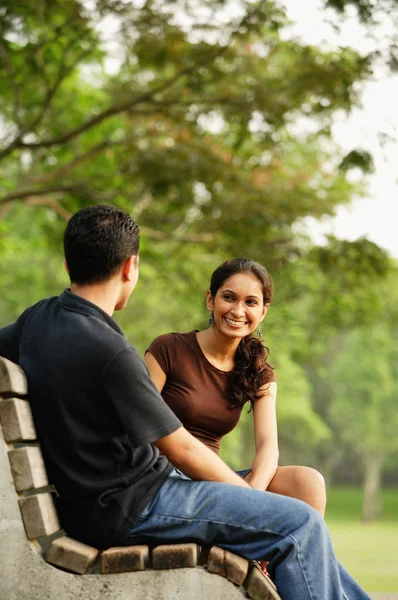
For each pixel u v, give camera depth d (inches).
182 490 125.5
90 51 434.6
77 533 123.8
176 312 911.0
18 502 118.1
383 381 2345.0
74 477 120.6
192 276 663.8
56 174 523.5
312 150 583.8
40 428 122.5
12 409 117.6
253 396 166.1
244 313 160.4
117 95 494.3
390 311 668.7
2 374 117.2
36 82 505.0
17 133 460.1
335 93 407.5
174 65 450.3
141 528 123.3
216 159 500.4
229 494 125.2
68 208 572.7
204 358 162.4
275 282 590.2
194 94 448.8
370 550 1185.4
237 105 443.8
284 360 1753.2
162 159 477.1
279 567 124.0
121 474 122.0
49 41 428.1
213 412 159.9
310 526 124.3
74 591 117.6
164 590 118.1
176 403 159.9
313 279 609.0
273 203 526.9
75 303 125.1
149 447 126.4
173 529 124.2
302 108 434.3
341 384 2402.8
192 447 124.0
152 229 581.0
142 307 1067.3
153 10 409.1
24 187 535.8
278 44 437.7
